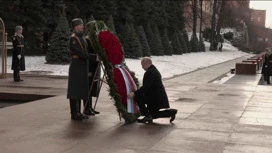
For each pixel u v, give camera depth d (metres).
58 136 6.83
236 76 24.72
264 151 6.10
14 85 14.42
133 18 40.75
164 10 52.88
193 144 6.45
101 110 9.53
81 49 7.87
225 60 51.19
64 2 29.94
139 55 34.69
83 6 32.38
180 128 7.66
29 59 26.16
